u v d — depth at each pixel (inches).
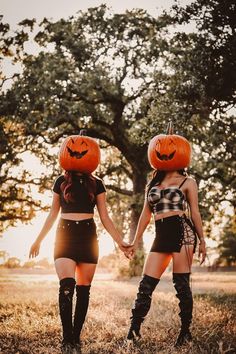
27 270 2017.7
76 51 1024.2
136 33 1030.4
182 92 551.5
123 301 380.2
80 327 189.3
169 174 205.3
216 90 534.9
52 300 384.8
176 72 569.9
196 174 935.0
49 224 195.8
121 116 1088.8
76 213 186.9
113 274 1135.0
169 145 205.0
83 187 190.2
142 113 1075.9
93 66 1042.1
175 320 242.4
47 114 1013.8
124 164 1270.9
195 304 338.0
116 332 211.9
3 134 948.6
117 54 1040.8
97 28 1036.5
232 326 221.6
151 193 199.2
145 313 191.5
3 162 956.6
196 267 2014.0
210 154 905.5
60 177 197.5
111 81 1043.3
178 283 190.4
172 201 194.1
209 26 519.2
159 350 172.4
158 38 1005.8
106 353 170.7
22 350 177.3
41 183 1055.6
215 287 644.1
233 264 2118.6
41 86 984.9
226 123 743.7
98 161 206.7
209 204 925.8
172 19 542.3
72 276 179.9
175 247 190.4
